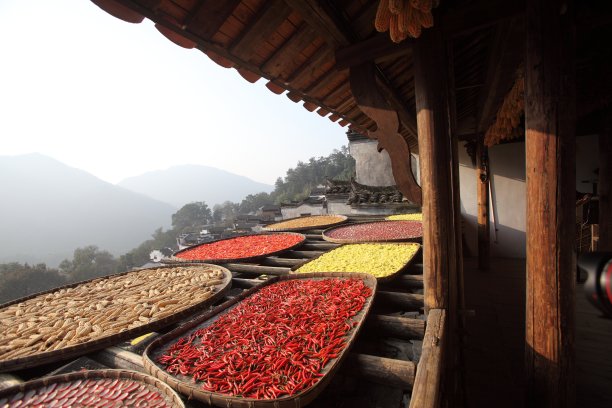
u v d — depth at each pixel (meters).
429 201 2.36
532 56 1.85
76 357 2.32
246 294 3.05
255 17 1.90
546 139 1.86
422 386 1.58
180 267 4.47
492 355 4.29
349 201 11.34
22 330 2.67
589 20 1.75
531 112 1.90
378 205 10.77
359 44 2.40
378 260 3.91
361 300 2.68
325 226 7.01
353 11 2.23
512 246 9.12
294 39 2.23
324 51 2.51
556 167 1.85
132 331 2.45
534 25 1.83
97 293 3.59
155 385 1.83
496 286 6.89
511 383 3.69
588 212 6.90
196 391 1.73
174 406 1.68
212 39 1.95
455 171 2.46
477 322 5.30
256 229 46.47
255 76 2.52
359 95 2.47
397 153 2.43
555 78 1.80
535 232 1.98
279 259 4.53
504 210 9.12
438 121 2.25
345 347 1.99
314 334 2.24
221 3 1.73
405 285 3.36
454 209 2.48
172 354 2.15
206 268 4.24
